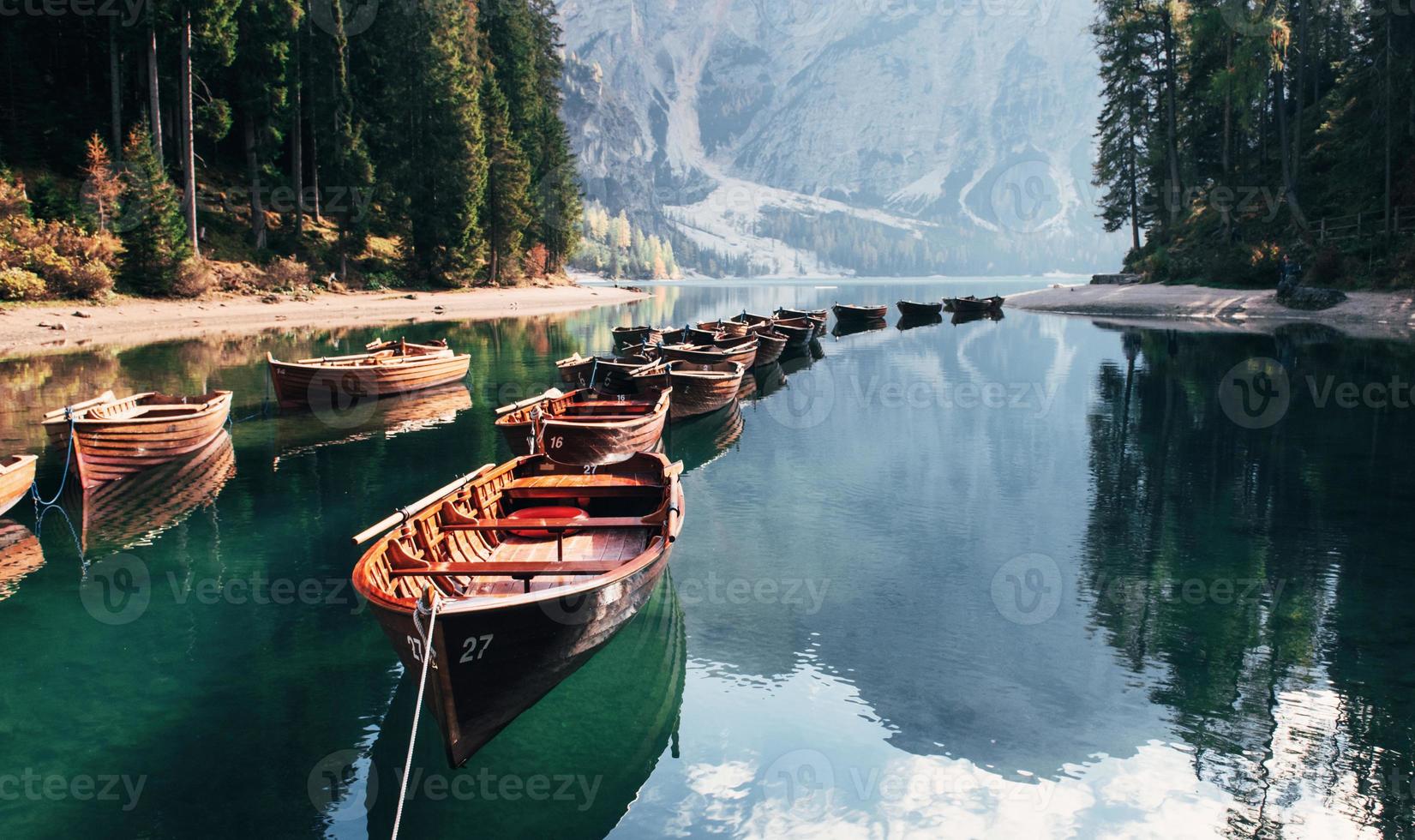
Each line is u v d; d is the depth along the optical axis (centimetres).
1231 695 716
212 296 4519
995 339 3972
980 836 546
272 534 1148
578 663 708
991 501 1327
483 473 1003
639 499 1022
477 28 7931
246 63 5081
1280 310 4134
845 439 1812
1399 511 1220
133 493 1333
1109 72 6738
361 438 1747
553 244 9025
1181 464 1529
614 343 3575
